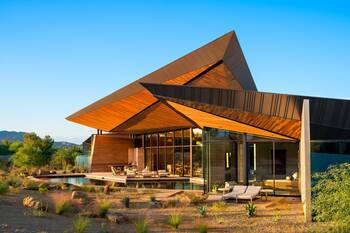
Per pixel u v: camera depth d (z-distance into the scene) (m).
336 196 8.97
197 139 30.12
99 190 19.94
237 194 16.06
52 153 44.88
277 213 12.97
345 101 13.02
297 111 12.89
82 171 38.38
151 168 36.09
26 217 10.22
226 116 14.48
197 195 18.11
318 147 12.88
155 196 18.06
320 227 10.21
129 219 11.54
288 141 19.14
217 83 24.80
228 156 20.89
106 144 38.53
